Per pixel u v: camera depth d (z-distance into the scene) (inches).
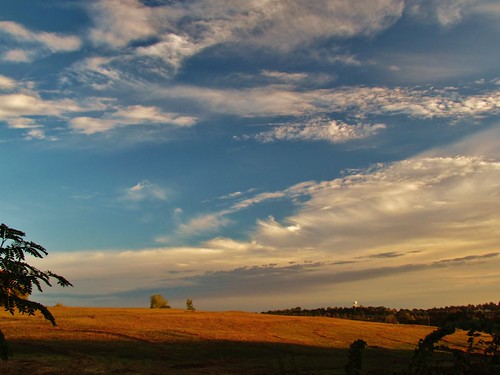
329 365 1545.3
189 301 5349.4
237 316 3688.5
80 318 2918.3
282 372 191.6
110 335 2234.3
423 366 127.3
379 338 2883.9
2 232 205.9
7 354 189.5
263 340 2445.9
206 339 2322.8
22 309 203.9
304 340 2596.0
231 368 1464.1
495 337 122.8
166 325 2859.3
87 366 1396.4
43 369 1238.9
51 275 213.8
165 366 1530.5
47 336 2063.2
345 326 3393.2
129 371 1343.5
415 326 3720.5
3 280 202.2
